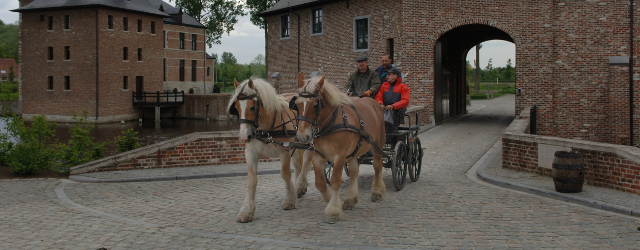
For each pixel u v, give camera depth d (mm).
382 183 7926
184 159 11680
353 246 5492
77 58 43281
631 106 19438
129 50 45656
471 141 16219
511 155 10641
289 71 32062
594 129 20094
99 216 7055
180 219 6848
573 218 6719
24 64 46031
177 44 58156
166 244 5645
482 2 20625
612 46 19672
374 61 24875
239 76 83000
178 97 50969
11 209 7555
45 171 11492
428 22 21297
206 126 42562
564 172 8070
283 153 7137
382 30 24281
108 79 43594
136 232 6160
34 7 44031
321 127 6418
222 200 8133
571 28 19984
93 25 42250
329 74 28078
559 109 20312
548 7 19859
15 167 10875
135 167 11297
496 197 8148
